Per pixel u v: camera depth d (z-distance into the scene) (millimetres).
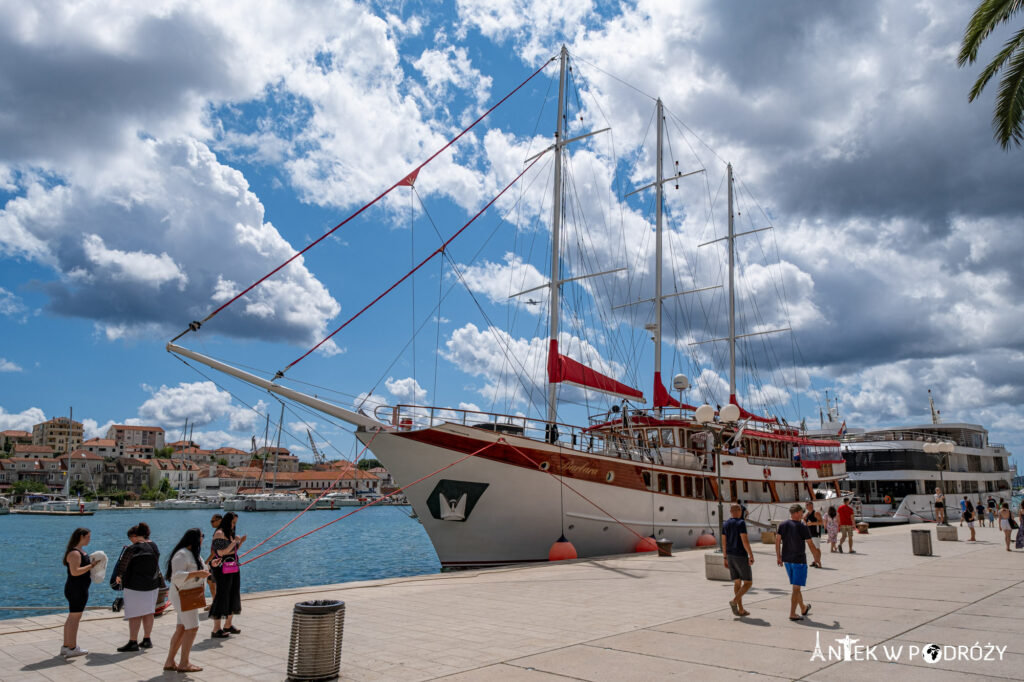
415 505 22609
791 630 10180
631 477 25234
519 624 11117
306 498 136500
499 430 22797
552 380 26781
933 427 58469
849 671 7785
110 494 158250
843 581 15734
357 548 48781
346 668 8367
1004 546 24859
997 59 17156
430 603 13438
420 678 7855
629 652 8922
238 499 121062
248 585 28891
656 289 37906
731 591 14602
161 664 8891
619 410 28500
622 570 18891
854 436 59312
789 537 11180
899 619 10867
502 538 22672
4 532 74750
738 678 7559
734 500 29984
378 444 21812
